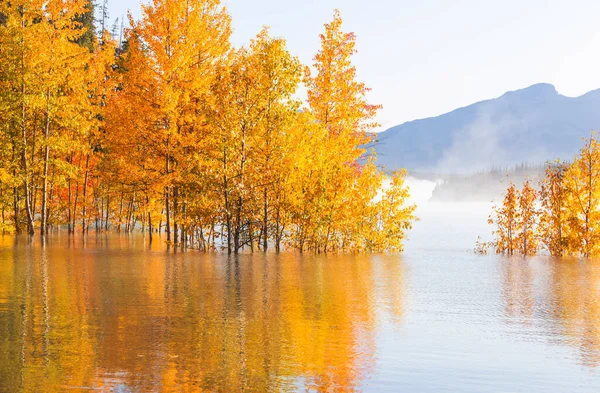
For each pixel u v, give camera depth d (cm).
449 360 777
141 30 2525
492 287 1526
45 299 1204
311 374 701
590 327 1003
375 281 1616
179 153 2545
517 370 737
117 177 2748
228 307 1141
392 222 2969
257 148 2466
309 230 2728
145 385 646
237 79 2431
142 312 1071
